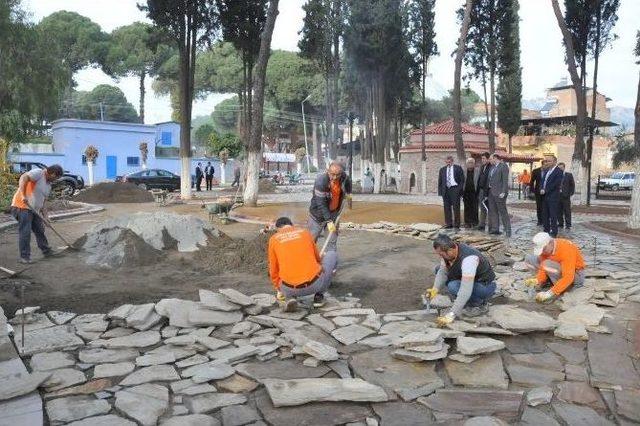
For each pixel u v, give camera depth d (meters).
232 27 23.30
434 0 31.64
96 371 4.38
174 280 7.77
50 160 38.84
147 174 31.91
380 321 5.70
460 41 16.94
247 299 6.07
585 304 6.18
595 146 55.69
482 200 12.77
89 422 3.58
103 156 40.81
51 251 9.33
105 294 6.94
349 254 9.80
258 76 18.16
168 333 5.26
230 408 3.83
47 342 4.96
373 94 32.50
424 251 10.09
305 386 4.04
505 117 44.34
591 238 12.17
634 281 7.39
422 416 3.75
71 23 62.56
